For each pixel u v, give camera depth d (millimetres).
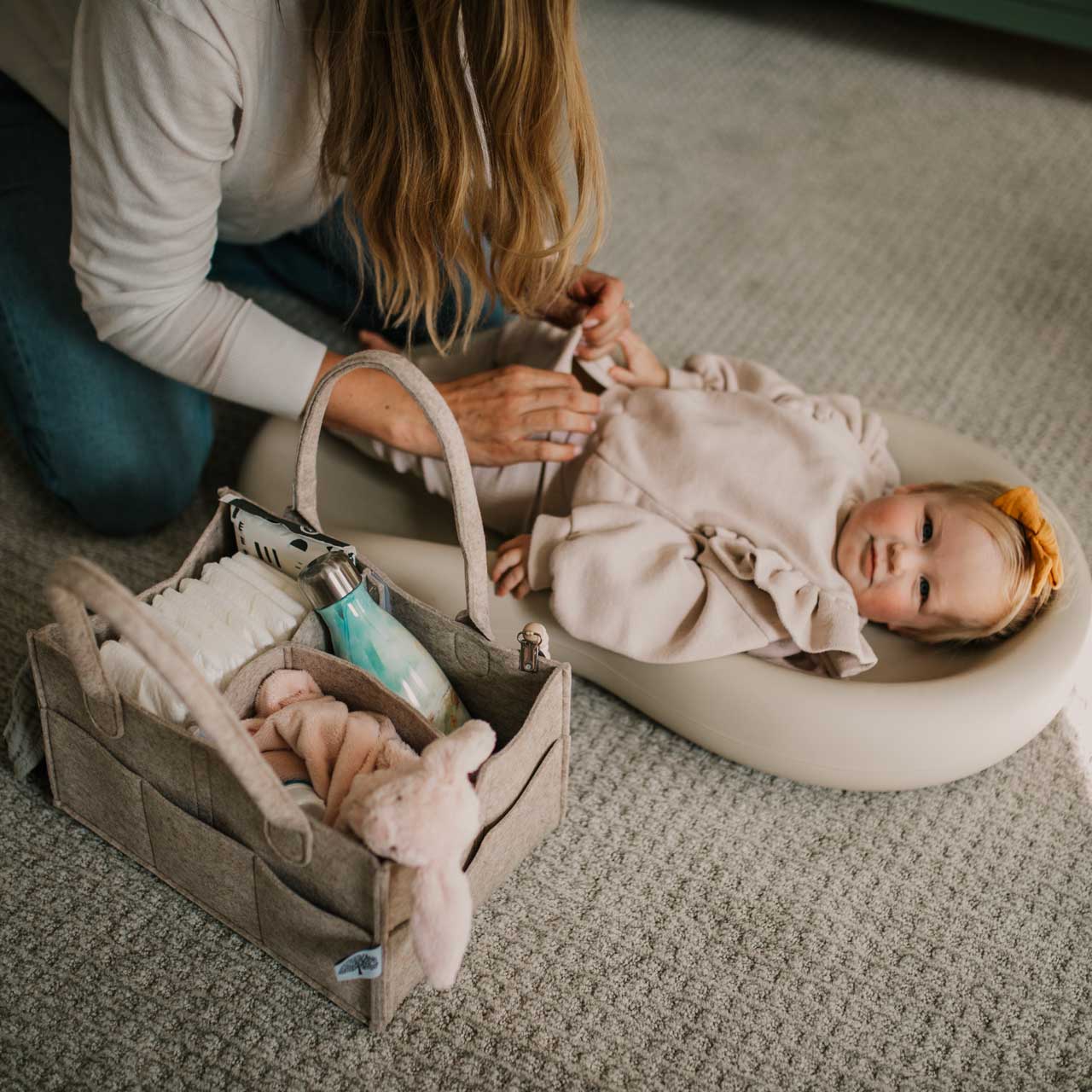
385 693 858
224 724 649
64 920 921
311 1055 850
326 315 1547
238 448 1389
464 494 819
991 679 983
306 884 791
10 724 949
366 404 1042
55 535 1245
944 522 1055
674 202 1891
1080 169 2051
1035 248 1854
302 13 868
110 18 795
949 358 1626
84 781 918
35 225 1087
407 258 934
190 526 1279
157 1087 826
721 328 1645
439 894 719
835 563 1087
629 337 1241
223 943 918
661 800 1056
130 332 1004
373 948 779
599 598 1015
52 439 1134
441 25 767
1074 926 983
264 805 695
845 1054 881
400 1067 849
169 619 899
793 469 1104
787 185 1956
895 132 2117
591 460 1126
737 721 996
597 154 887
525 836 930
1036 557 1020
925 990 928
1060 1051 895
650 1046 876
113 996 876
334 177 1008
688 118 2098
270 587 931
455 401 1059
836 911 979
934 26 2447
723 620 1004
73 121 862
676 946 942
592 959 928
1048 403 1560
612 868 996
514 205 902
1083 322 1707
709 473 1096
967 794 1084
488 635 897
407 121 831
